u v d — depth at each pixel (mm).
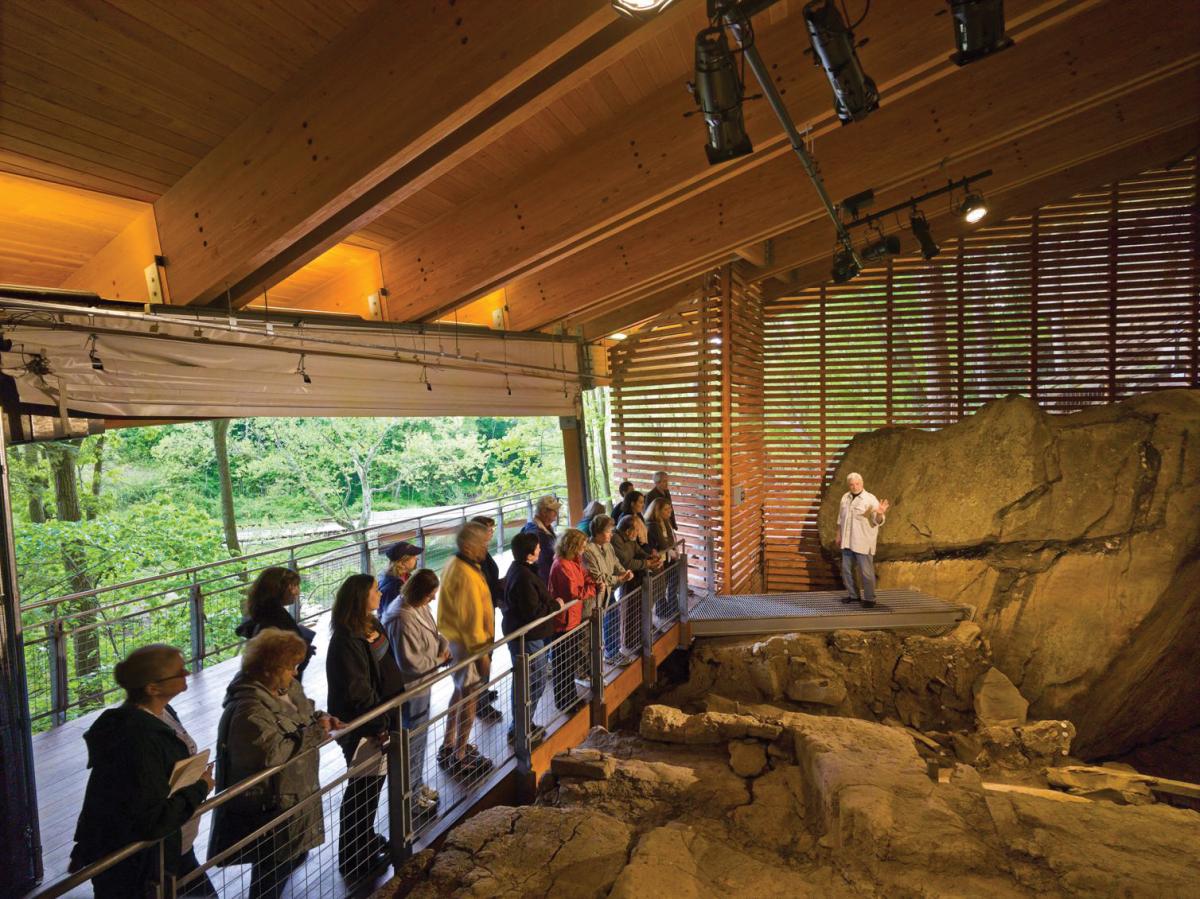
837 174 6504
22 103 3135
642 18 2865
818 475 10836
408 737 3217
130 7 2875
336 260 6039
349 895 2986
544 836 3512
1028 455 8906
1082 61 5969
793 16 4668
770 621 7746
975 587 8812
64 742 4469
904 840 3486
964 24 3133
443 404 6664
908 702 7551
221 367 4613
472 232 5637
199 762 2162
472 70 3219
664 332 9766
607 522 5477
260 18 3201
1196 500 7852
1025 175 8312
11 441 3496
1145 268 9531
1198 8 5641
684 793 4387
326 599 7855
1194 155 9266
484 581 4293
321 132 3621
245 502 22422
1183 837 3539
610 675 5590
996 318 10078
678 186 4996
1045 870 3334
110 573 12125
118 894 2201
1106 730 8414
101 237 4449
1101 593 8094
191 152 3941
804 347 10859
